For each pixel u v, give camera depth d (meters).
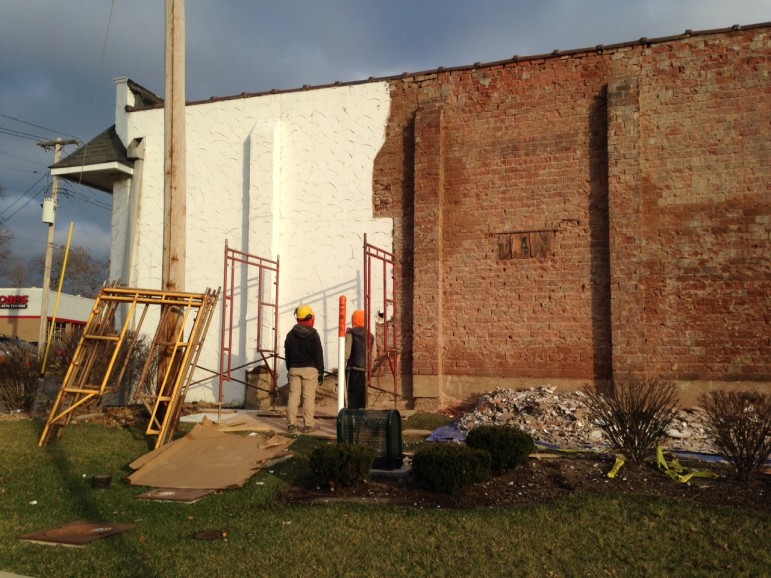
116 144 17.02
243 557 5.08
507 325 13.26
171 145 10.02
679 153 12.40
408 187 14.34
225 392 15.20
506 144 13.62
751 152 12.02
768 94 12.02
